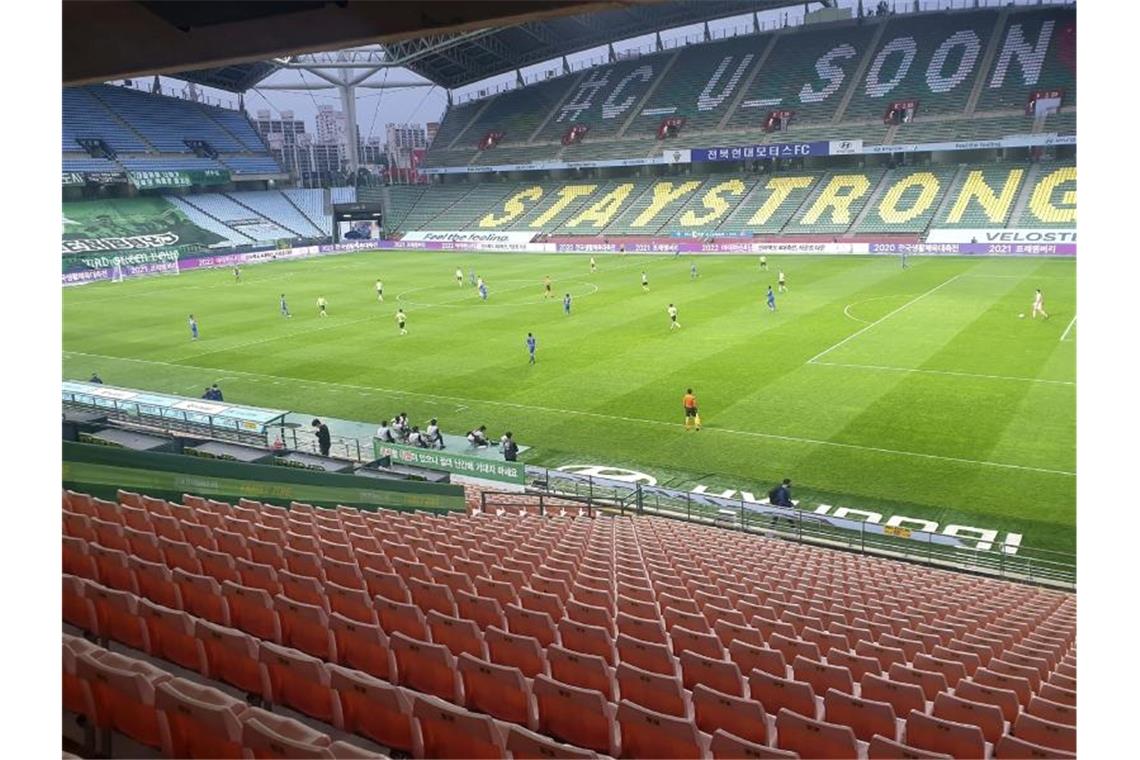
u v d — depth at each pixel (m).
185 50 11.12
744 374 36.94
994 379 34.50
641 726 7.63
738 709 8.31
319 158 182.00
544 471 25.84
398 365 41.12
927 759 7.18
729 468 27.20
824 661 11.18
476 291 62.84
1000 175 78.25
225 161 103.81
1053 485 24.62
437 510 24.55
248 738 5.96
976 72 86.50
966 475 25.61
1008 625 14.57
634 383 36.47
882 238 74.62
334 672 7.80
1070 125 76.69
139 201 94.50
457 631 10.08
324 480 21.97
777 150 85.69
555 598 12.22
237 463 20.45
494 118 112.94
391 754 7.59
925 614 14.58
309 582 10.93
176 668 8.94
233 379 39.78
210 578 10.23
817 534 22.75
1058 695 10.20
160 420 29.73
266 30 10.76
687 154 90.25
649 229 87.06
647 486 24.69
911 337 41.88
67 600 9.73
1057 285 53.75
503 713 8.59
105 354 45.44
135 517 14.59
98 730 7.15
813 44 99.19
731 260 74.12
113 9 10.03
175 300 63.16
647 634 11.48
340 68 102.12
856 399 32.94
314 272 78.31
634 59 110.88
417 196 106.94
